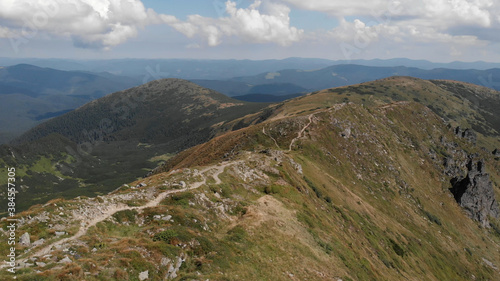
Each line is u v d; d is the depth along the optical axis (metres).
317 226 50.00
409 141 149.12
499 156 196.38
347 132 118.00
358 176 101.44
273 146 100.38
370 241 63.62
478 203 128.25
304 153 95.31
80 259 21.31
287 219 45.56
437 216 110.88
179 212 34.41
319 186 74.69
